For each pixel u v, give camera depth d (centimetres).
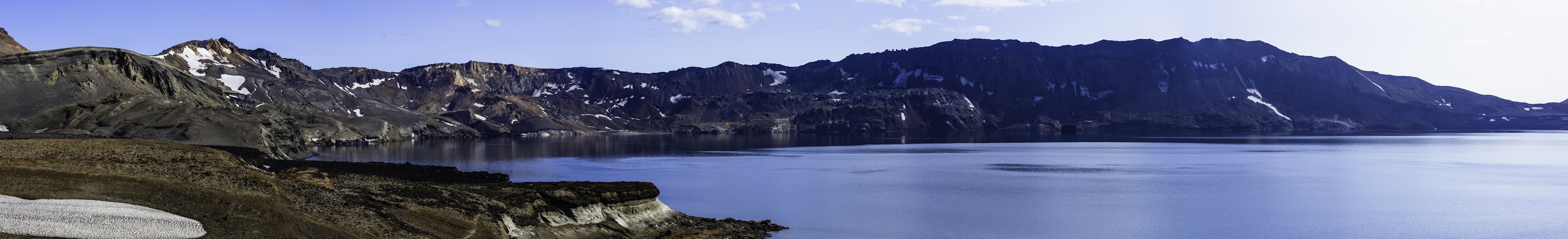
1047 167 12938
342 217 4359
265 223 3988
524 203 5231
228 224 3872
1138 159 15262
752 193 8806
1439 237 6200
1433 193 9050
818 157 16000
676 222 5912
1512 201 8294
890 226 6488
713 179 10450
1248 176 11125
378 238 4103
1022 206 7725
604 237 5228
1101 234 6266
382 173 7844
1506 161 14888
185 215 3931
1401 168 12950
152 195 4228
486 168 12319
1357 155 16800
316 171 6825
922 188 9306
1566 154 17125
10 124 12456
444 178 7694
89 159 5678
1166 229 6519
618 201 5647
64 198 4028
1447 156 16562
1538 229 6550
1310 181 10456
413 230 4369
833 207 7625
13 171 4378
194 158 6719
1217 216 7181
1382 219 7062
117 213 3822
